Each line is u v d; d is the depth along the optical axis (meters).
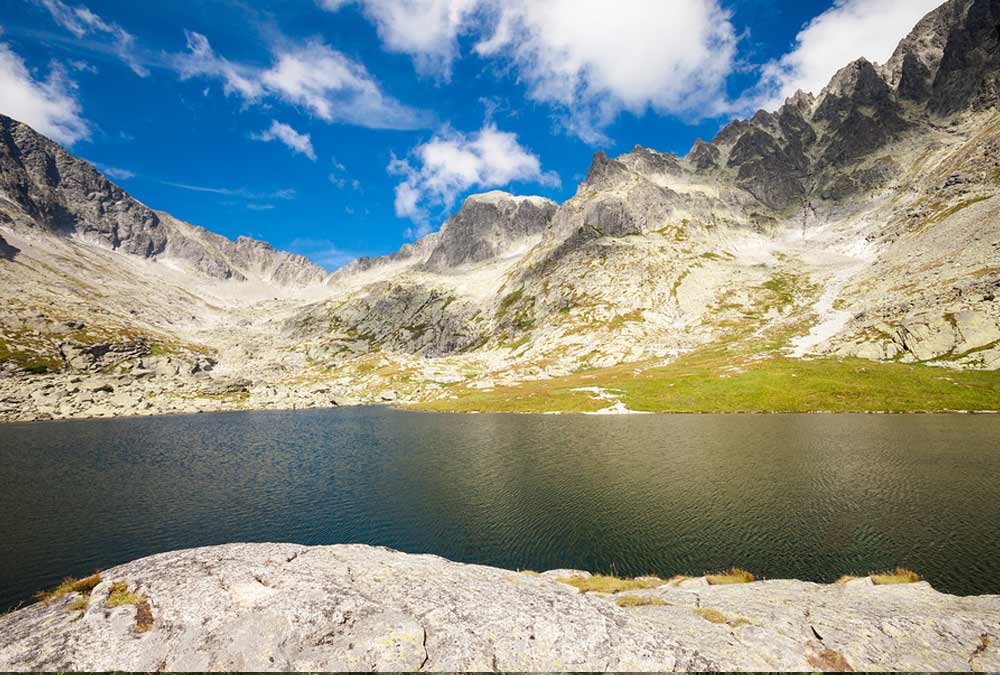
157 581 15.59
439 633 13.63
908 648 14.24
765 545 31.19
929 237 179.12
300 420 121.31
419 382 190.75
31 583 30.95
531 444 72.12
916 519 33.59
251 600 14.59
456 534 36.59
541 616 14.80
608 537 34.34
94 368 196.25
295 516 42.53
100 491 51.88
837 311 167.00
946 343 105.88
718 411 98.50
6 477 59.09
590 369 169.12
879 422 74.56
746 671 13.11
